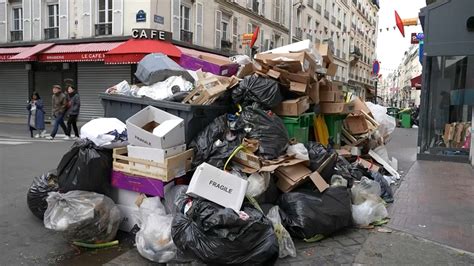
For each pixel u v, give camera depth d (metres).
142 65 5.66
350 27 50.25
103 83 18.30
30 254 3.78
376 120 8.77
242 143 4.44
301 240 4.11
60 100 12.64
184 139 4.39
